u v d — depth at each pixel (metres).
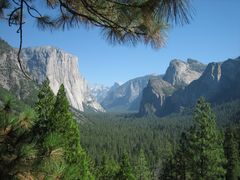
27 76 6.39
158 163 117.69
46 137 4.29
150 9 4.66
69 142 22.88
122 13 5.15
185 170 47.31
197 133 41.88
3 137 4.39
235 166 57.19
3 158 4.21
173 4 3.86
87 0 5.45
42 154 4.21
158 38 5.21
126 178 48.12
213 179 41.84
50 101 22.39
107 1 5.22
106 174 54.59
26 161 4.21
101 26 5.80
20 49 6.10
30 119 4.77
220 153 42.41
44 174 4.18
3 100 4.89
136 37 5.48
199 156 41.62
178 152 50.47
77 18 6.14
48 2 6.11
